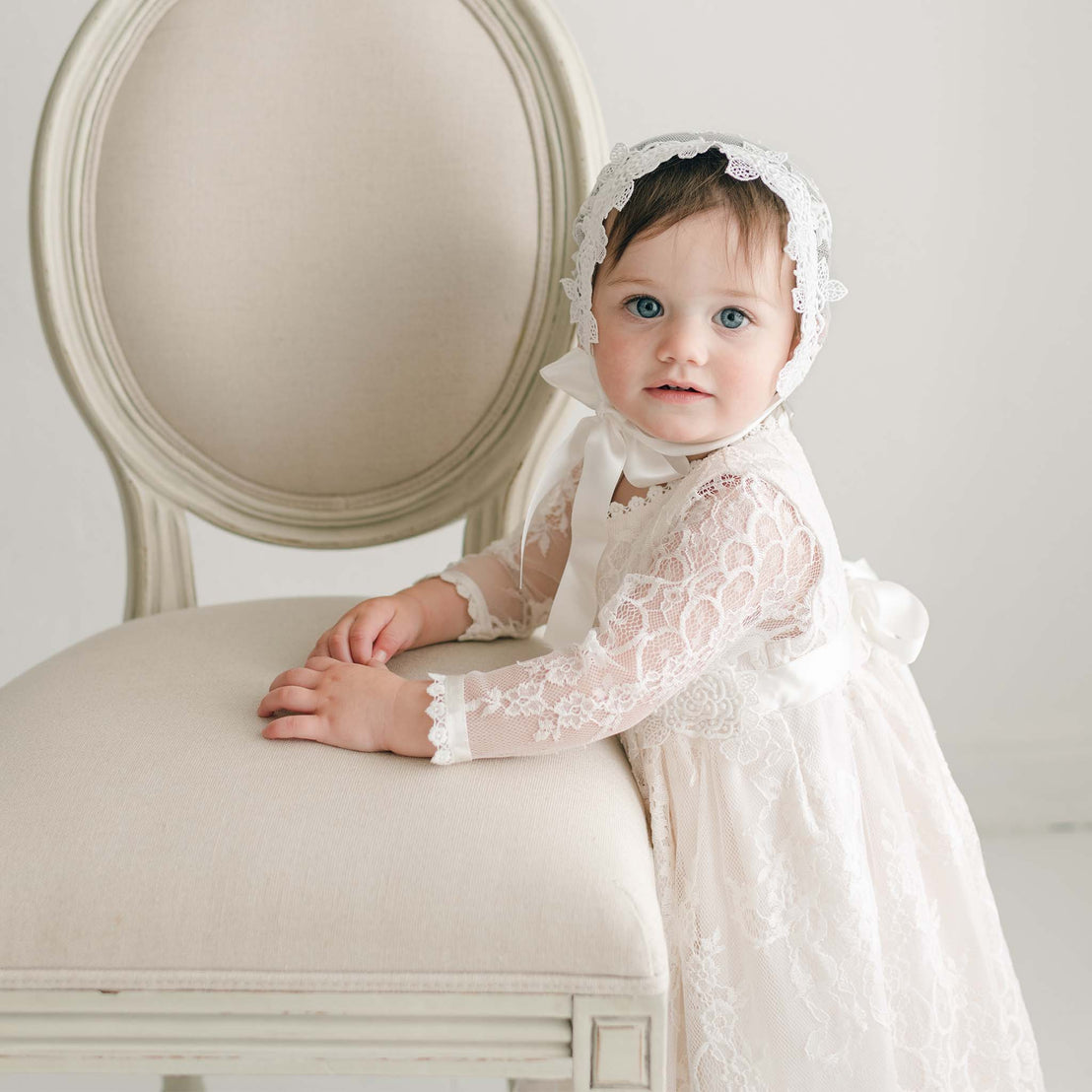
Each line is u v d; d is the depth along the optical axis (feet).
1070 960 5.19
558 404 4.00
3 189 5.01
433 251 3.86
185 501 4.09
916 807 3.49
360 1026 2.51
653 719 3.22
